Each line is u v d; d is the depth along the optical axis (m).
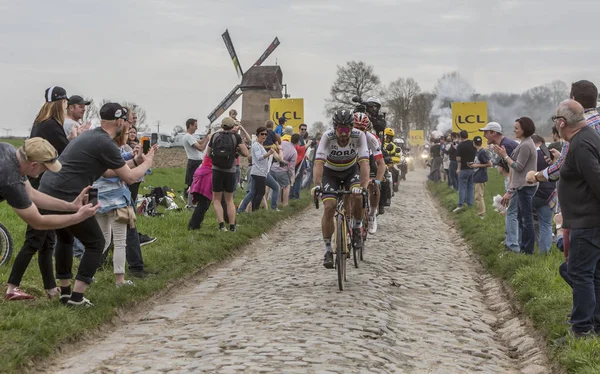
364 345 6.54
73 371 5.93
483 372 6.26
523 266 10.21
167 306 8.55
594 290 6.76
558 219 7.52
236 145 13.79
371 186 13.12
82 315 7.30
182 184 28.36
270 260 12.11
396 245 13.77
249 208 17.48
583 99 6.92
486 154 17.47
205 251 11.73
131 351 6.55
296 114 28.94
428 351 6.76
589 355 5.98
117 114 7.77
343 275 9.49
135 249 9.55
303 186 27.19
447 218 19.98
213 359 6.02
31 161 5.89
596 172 6.35
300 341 6.57
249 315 7.82
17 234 11.86
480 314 8.62
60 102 8.28
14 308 7.20
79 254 10.29
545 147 11.52
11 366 5.62
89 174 7.55
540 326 7.36
